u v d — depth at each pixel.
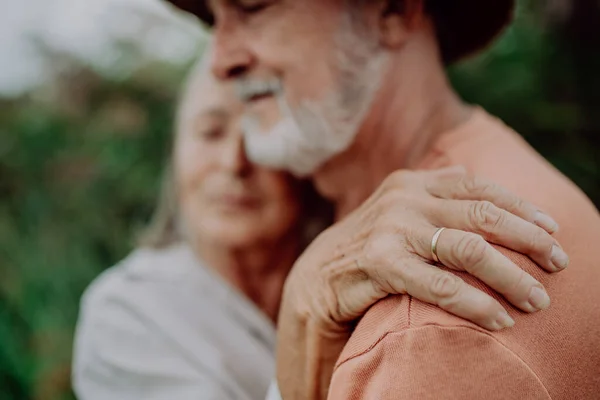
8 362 2.44
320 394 0.74
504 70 1.95
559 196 0.73
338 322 0.70
